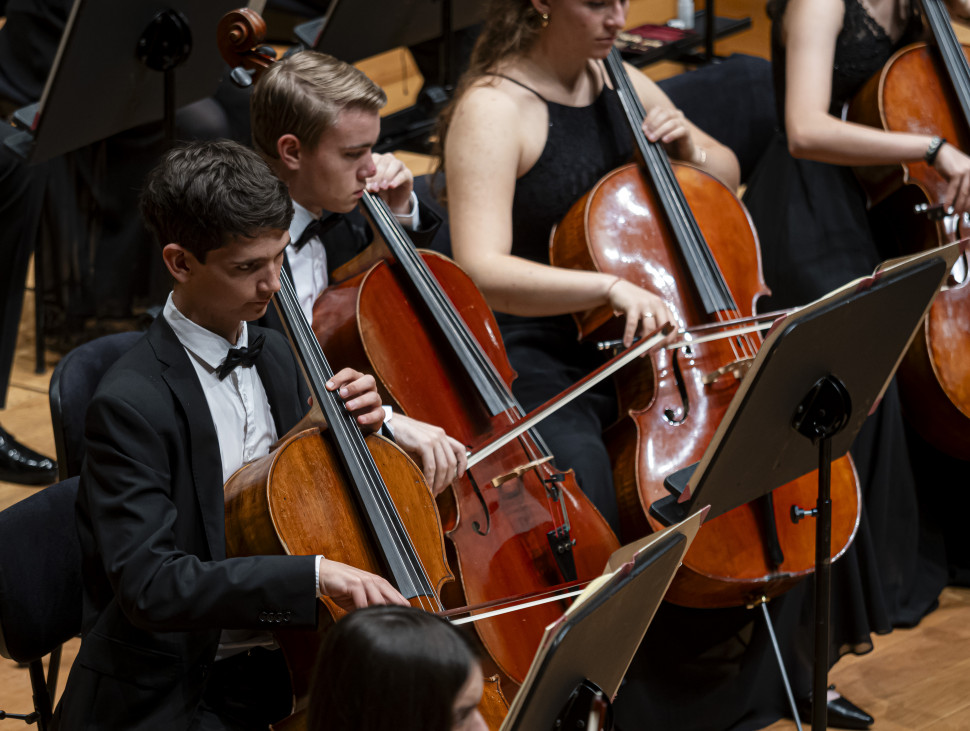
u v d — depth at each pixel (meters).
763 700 9.05
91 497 5.78
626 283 8.66
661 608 8.61
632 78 10.43
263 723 6.30
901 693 9.24
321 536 6.10
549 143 9.59
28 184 12.45
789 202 10.79
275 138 7.88
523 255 9.87
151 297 14.19
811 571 8.31
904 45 10.78
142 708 5.88
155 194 5.84
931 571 10.52
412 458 6.92
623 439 8.60
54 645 6.57
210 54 11.27
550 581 7.32
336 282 8.60
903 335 6.86
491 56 9.68
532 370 9.49
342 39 12.82
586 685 4.73
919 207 10.07
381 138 14.25
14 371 13.99
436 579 6.44
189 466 6.04
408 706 4.12
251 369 6.63
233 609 5.60
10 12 13.41
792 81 10.31
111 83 10.47
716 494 6.64
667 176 9.37
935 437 10.12
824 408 6.57
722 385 8.55
